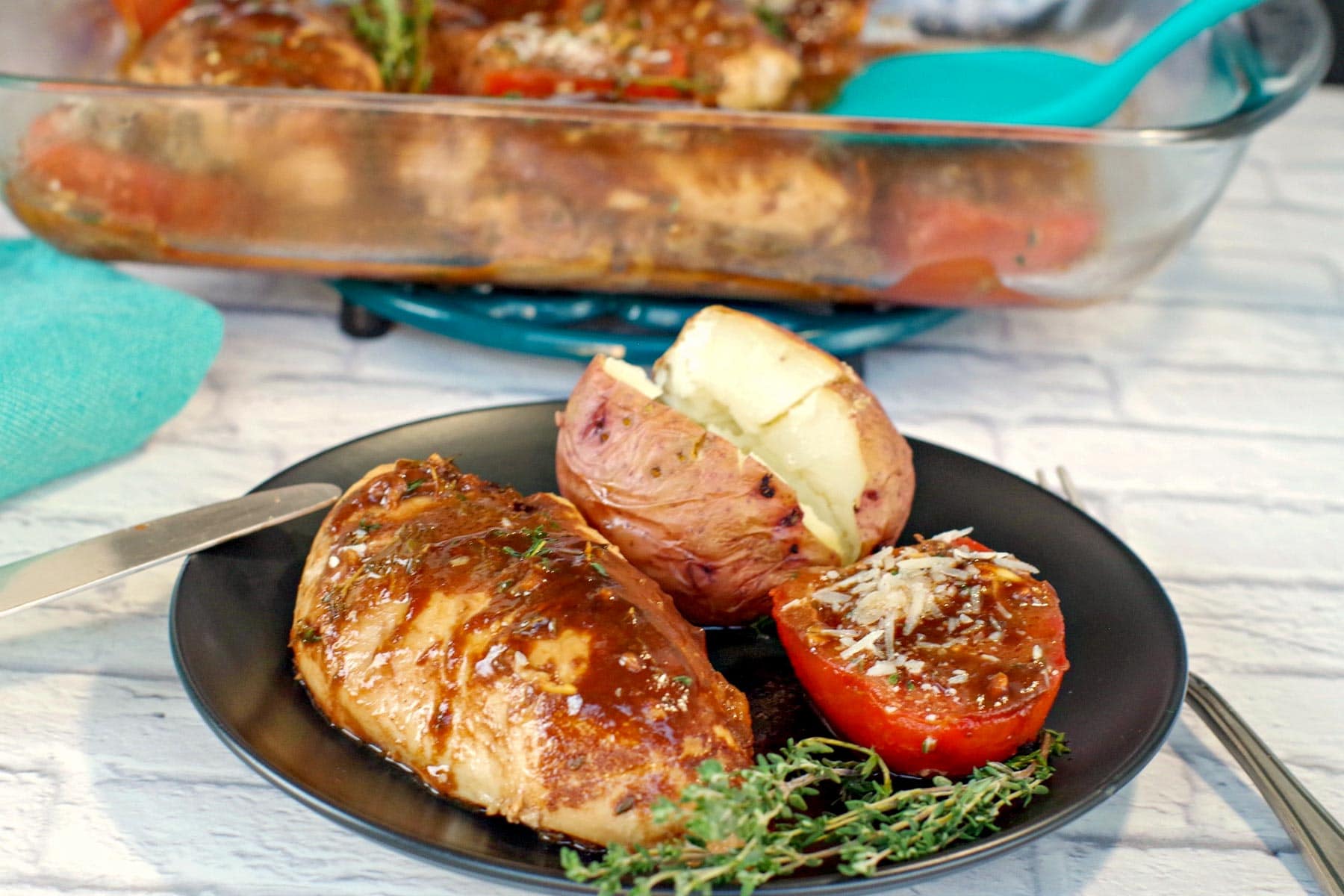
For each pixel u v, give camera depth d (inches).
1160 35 21.0
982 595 15.5
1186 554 19.4
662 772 13.9
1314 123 31.5
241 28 22.5
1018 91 25.1
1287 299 25.0
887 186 20.6
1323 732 16.9
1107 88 21.6
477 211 20.9
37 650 17.0
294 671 15.5
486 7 24.5
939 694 14.7
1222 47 22.7
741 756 14.2
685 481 16.2
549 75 23.3
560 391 22.2
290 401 21.5
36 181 21.2
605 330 22.0
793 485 16.7
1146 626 16.4
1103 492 20.5
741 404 16.9
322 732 14.9
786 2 25.3
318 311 23.6
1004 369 23.1
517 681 14.1
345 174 20.6
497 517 15.6
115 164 20.8
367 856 15.1
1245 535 19.8
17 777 15.6
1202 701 16.5
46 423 18.9
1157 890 15.1
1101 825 15.7
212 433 20.7
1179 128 20.3
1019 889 15.0
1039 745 15.1
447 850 13.6
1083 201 20.7
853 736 15.2
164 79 22.2
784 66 24.0
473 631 14.5
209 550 16.5
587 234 21.0
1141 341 23.9
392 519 15.7
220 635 15.7
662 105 23.6
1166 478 20.9
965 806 14.0
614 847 13.4
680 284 21.5
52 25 23.9
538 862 13.7
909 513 17.6
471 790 14.2
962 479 18.3
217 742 16.2
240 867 14.9
